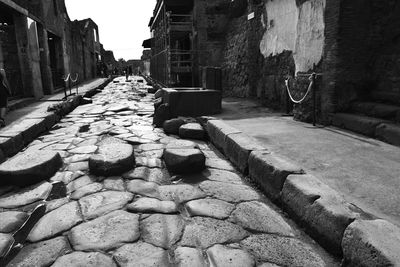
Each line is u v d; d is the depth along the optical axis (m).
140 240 2.70
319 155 3.99
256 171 3.82
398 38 5.26
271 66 8.68
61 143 5.89
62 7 16.56
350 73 5.57
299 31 6.93
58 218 3.10
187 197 3.55
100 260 2.43
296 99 6.53
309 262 2.38
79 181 4.05
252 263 2.36
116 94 15.29
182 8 16.39
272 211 3.22
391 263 1.83
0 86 6.38
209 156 5.12
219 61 13.84
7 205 3.46
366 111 5.30
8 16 11.55
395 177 3.22
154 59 21.50
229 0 13.40
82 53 23.28
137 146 5.62
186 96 7.53
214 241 2.67
